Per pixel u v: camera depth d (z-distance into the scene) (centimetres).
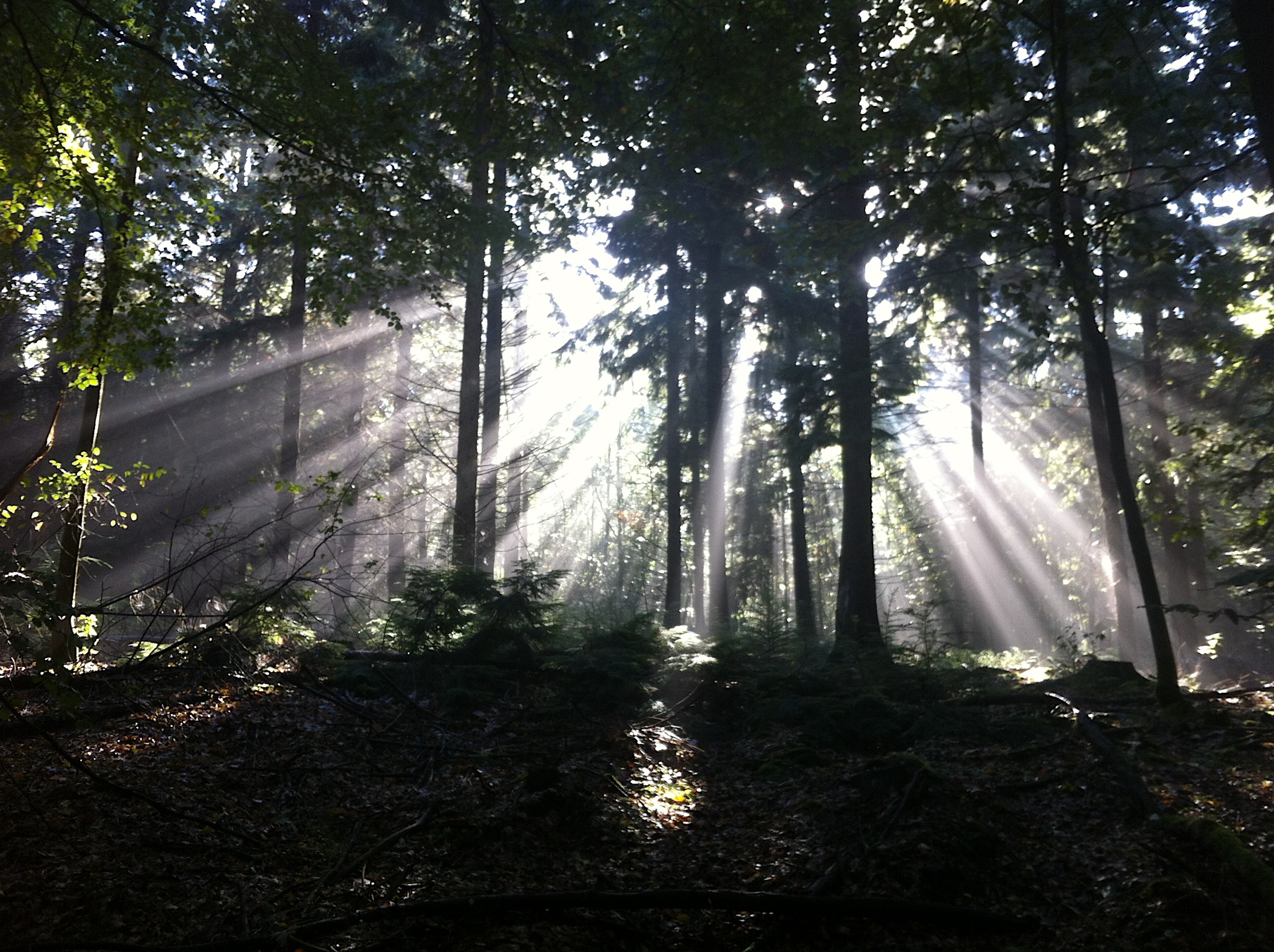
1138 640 2441
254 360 2616
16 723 845
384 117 1038
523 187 1229
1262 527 1297
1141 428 2528
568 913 619
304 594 1178
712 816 872
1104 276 1761
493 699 1155
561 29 1037
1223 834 693
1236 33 1151
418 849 717
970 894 669
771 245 1298
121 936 559
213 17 1033
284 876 655
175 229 1081
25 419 2155
